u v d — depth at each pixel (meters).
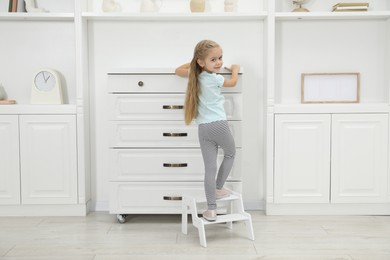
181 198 2.84
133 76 2.80
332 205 3.04
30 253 2.30
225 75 2.78
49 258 2.22
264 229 2.71
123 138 2.83
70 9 3.21
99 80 3.21
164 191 2.85
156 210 2.86
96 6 3.20
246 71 3.21
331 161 3.00
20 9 3.07
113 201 2.85
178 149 2.83
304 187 3.01
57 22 3.20
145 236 2.59
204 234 2.41
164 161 2.83
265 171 3.10
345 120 2.98
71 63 3.22
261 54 3.21
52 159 2.99
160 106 2.81
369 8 3.22
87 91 3.15
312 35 3.22
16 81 3.21
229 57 3.21
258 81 3.21
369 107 2.97
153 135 2.83
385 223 2.84
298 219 2.94
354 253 2.28
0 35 3.19
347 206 3.04
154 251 2.33
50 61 3.22
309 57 3.24
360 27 3.22
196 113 2.58
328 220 2.91
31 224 2.84
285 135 2.99
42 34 3.20
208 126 2.52
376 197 3.01
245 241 2.49
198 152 2.83
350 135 2.99
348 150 2.99
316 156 2.99
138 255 2.26
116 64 3.21
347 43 3.23
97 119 3.22
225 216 2.56
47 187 3.00
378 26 3.22
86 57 3.14
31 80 3.22
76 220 2.94
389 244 2.42
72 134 2.99
